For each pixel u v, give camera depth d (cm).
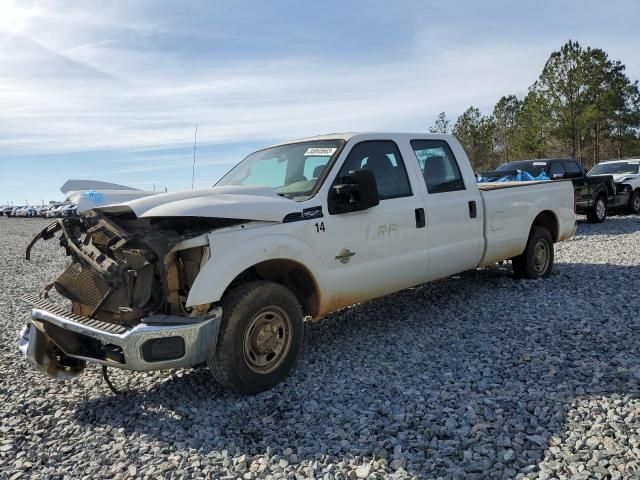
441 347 485
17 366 506
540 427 321
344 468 295
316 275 441
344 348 497
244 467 303
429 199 552
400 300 662
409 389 393
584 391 366
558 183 773
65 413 393
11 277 1219
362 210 470
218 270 377
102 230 398
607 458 284
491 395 372
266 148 573
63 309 410
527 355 442
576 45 3516
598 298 613
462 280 748
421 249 538
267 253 404
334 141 505
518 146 4138
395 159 537
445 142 606
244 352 388
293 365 429
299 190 469
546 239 736
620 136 4191
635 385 368
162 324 357
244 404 385
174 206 367
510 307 598
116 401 410
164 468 305
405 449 310
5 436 358
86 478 301
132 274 372
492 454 297
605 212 1538
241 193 420
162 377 454
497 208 641
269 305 399
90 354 393
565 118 3562
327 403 379
